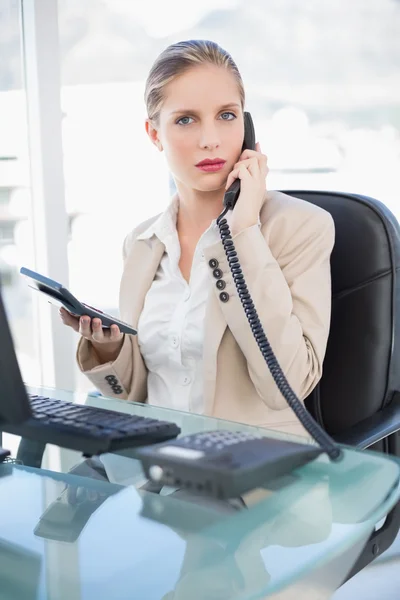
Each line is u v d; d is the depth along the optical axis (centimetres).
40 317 230
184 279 146
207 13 246
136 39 247
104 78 248
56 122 213
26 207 225
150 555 73
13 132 222
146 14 246
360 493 81
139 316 150
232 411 138
